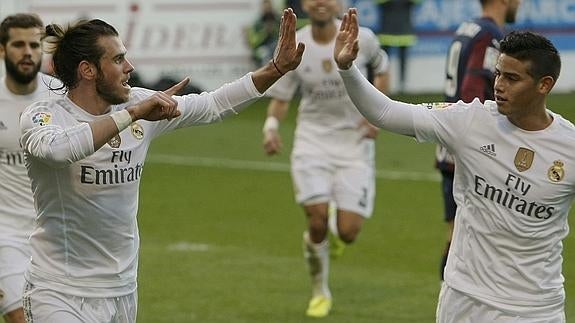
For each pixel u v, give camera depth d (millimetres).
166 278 26891
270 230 32625
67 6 58156
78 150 13188
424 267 28203
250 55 59250
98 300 14641
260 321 23078
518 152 14336
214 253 29672
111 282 14711
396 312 23859
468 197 14727
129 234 14844
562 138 14297
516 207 14375
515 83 14008
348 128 24656
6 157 18547
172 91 14062
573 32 60250
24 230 18609
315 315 23578
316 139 24688
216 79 59375
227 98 15281
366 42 25062
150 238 31547
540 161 14289
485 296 14531
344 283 26547
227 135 50969
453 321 14820
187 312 23797
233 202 36781
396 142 47875
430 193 37781
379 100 14617
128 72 14320
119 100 14336
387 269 28016
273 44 58500
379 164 43188
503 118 14477
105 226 14562
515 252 14500
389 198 36969
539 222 14422
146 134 14680
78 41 14094
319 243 23750
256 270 27844
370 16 59469
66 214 14422
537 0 60031
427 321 23125
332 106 24516
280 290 25844
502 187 14398
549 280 14656
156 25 59031
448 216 22172
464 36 21672
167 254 29531
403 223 33250
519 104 14117
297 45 15445
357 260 29000
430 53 60094
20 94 18750
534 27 60094
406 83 59875
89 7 58406
